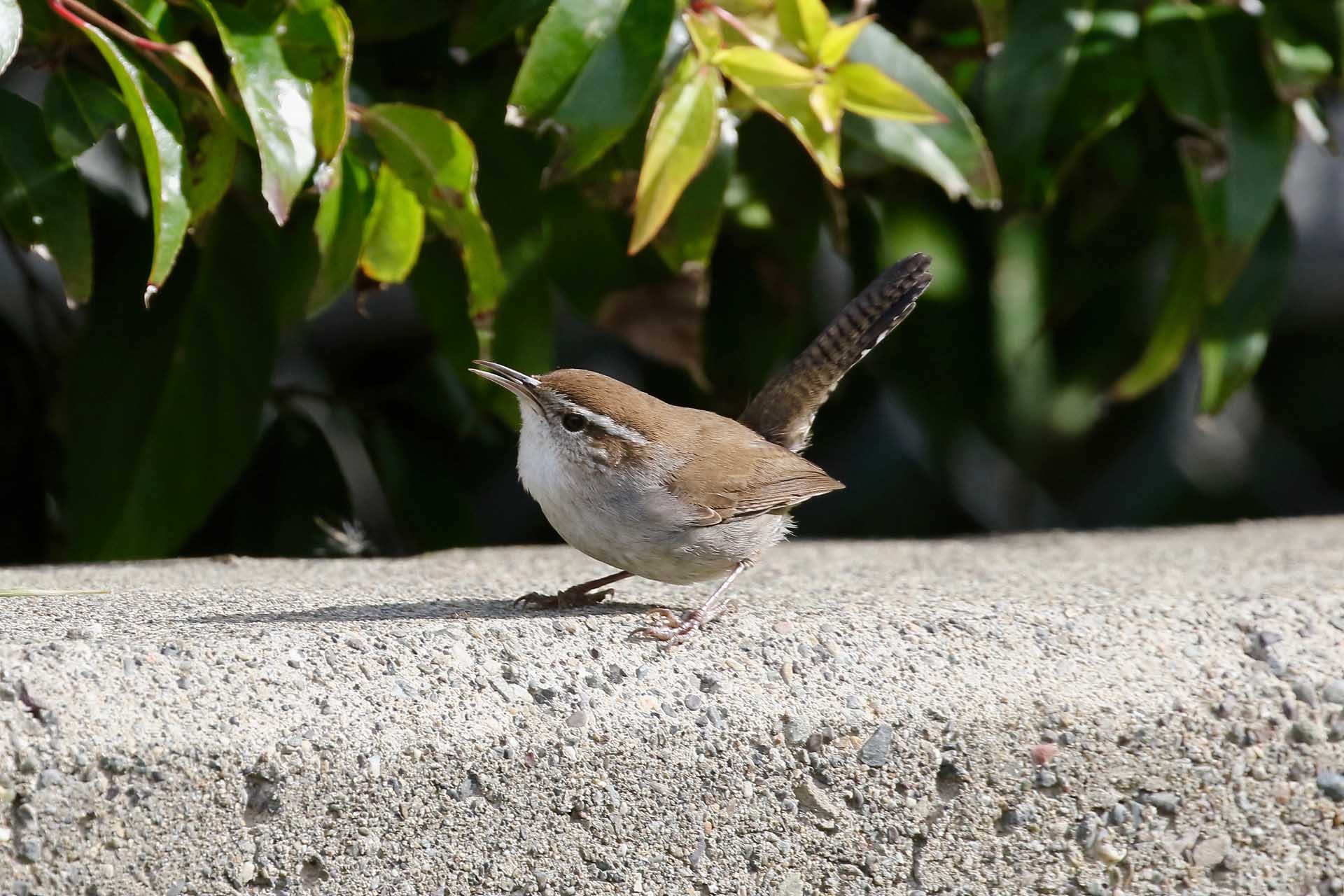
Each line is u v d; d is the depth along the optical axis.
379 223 8.37
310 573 8.96
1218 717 7.07
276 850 5.73
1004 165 9.88
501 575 9.14
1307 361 17.25
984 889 6.76
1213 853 7.09
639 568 7.84
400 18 9.14
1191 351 14.55
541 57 7.96
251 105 7.29
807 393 8.85
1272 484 16.31
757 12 8.46
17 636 6.10
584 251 9.77
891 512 13.91
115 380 9.37
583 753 6.17
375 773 5.86
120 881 5.51
